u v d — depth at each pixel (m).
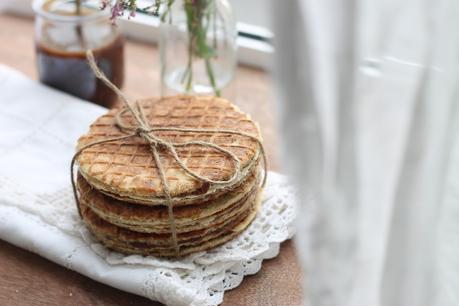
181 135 0.44
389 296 0.33
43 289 0.43
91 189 0.43
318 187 0.29
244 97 0.57
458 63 0.29
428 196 0.31
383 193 0.31
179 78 0.52
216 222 0.42
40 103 0.54
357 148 0.29
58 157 0.50
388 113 0.30
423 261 0.32
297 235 0.31
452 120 0.30
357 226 0.31
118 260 0.42
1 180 0.48
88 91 0.55
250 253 0.42
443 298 0.34
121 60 0.54
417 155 0.30
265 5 0.28
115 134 0.44
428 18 0.28
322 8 0.28
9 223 0.45
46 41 0.53
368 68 0.29
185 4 0.48
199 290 0.41
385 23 0.28
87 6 0.53
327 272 0.31
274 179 0.47
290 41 0.28
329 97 0.29
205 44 0.50
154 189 0.40
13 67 0.61
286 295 0.42
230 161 0.42
